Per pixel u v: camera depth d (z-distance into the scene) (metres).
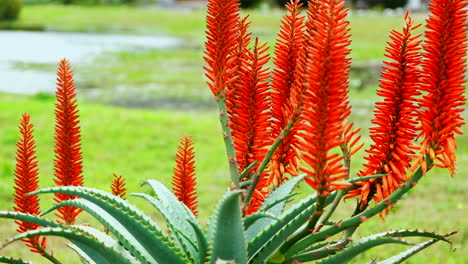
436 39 2.42
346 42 2.24
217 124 17.92
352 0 78.31
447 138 2.50
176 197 3.04
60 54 36.59
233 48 2.60
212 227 2.61
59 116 3.23
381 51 37.19
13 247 8.29
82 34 50.44
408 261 7.54
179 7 98.25
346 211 9.90
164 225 8.40
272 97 2.84
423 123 2.49
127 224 2.51
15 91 24.72
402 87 2.53
